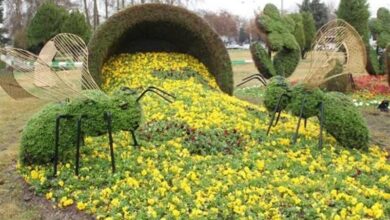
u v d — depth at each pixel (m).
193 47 12.38
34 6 41.31
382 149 8.53
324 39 7.84
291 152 7.34
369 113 12.32
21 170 7.01
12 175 7.24
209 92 10.50
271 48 14.59
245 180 6.18
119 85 11.10
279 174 6.49
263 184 6.06
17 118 12.57
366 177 6.55
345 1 16.44
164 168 6.57
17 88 6.60
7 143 9.92
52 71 6.51
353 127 7.79
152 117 8.52
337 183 6.12
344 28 7.91
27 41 27.72
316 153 7.38
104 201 5.73
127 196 5.75
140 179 6.27
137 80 11.05
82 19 26.27
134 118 6.74
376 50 17.30
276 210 5.33
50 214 5.86
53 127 6.82
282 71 14.79
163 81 10.95
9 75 6.45
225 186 5.91
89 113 6.59
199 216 5.15
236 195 5.68
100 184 6.24
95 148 7.37
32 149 6.82
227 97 10.55
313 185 5.99
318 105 7.77
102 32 11.41
